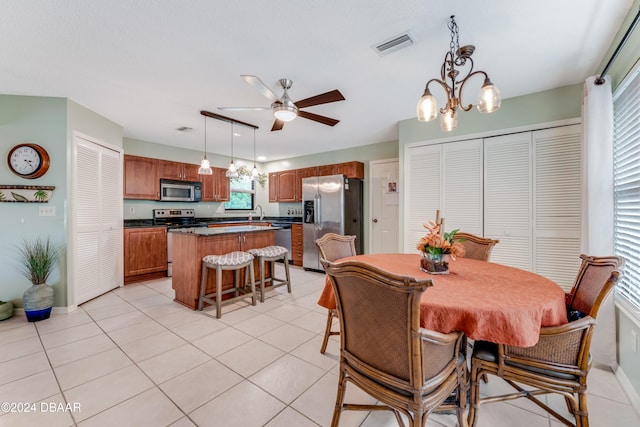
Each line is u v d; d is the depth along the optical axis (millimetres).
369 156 5008
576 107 2605
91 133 3236
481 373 1355
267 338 2365
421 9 1614
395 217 4746
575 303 1533
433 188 3398
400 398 1075
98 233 3396
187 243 3131
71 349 2145
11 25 1721
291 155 5926
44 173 2824
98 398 1596
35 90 2672
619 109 1954
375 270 1010
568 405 1502
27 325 2570
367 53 2061
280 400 1604
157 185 4605
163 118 3477
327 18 1682
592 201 2018
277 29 1780
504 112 2949
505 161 2967
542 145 2771
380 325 1098
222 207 5895
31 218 2797
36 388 1679
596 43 1949
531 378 1265
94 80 2471
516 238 2916
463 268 1866
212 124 3719
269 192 6379
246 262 3051
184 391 1669
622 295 1863
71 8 1577
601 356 1947
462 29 1796
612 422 1458
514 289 1377
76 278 3023
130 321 2691
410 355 1027
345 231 4672
